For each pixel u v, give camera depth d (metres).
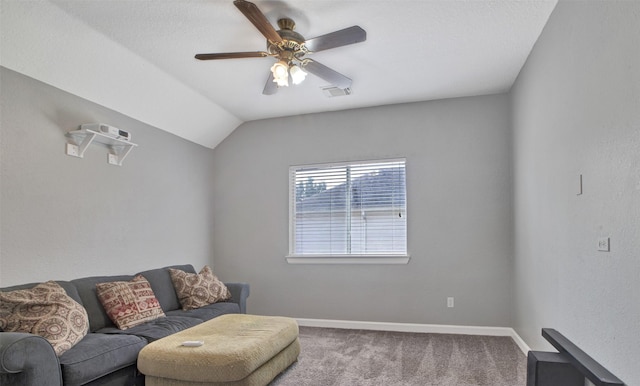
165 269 3.80
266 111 4.60
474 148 4.16
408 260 4.25
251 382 2.43
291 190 4.79
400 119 4.40
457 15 2.60
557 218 2.54
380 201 4.45
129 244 3.67
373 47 3.05
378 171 4.48
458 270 4.14
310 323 4.53
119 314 2.88
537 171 3.01
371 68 3.46
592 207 2.01
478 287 4.08
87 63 2.97
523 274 3.48
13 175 2.66
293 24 2.63
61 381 2.04
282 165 4.80
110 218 3.46
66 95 3.06
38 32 2.56
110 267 3.44
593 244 1.99
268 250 4.77
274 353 2.71
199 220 4.72
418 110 4.34
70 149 3.08
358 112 4.55
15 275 2.65
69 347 2.23
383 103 4.39
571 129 2.29
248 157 4.91
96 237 3.31
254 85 3.80
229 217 4.93
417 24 2.71
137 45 2.97
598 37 1.92
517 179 3.71
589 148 2.04
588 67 2.04
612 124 1.79
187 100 4.00
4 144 2.61
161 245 4.09
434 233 4.22
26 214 2.74
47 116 2.91
